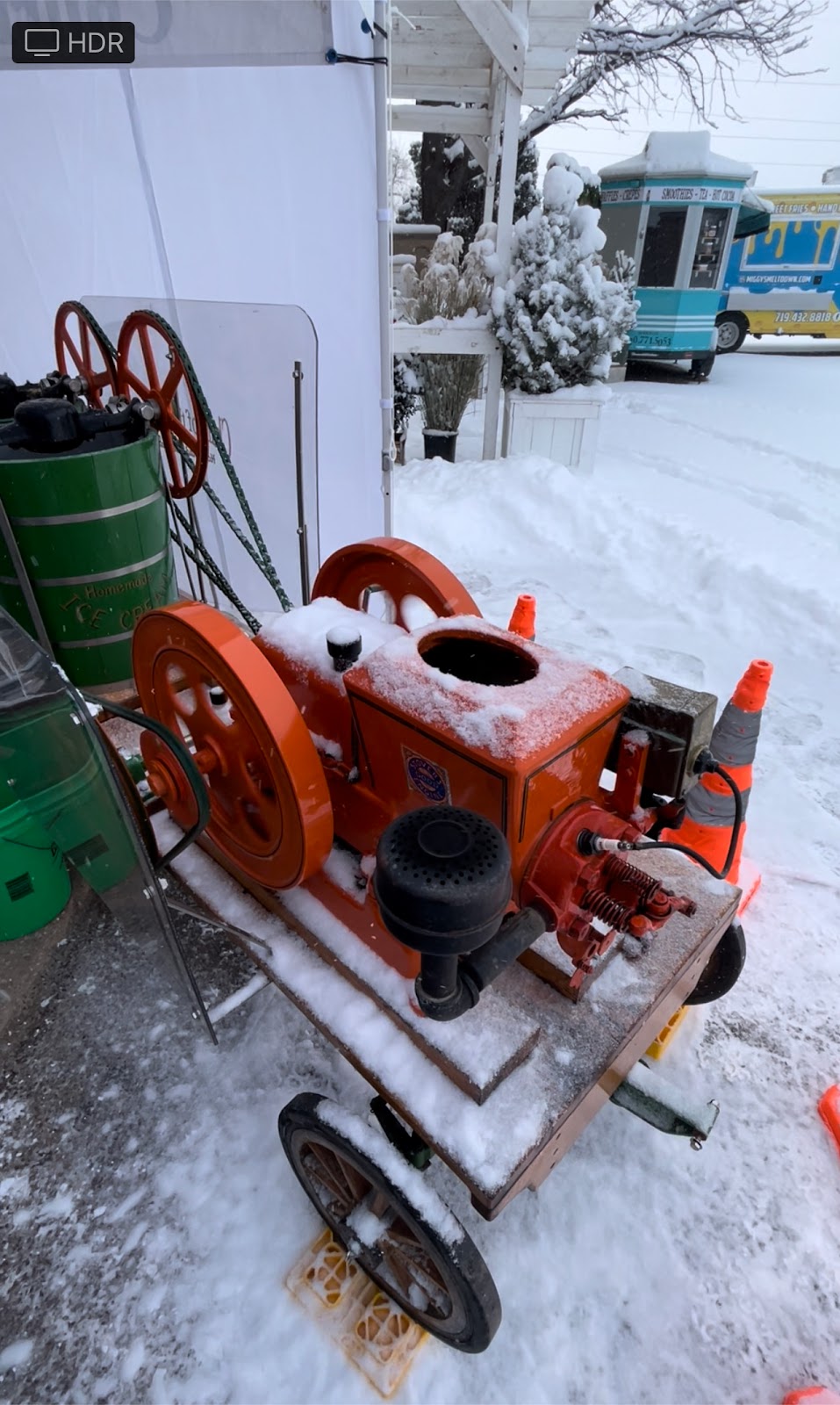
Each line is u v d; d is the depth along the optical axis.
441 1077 1.39
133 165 3.07
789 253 12.94
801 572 4.49
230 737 1.53
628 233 10.74
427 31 5.60
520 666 1.49
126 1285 1.58
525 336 6.04
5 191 3.26
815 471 6.74
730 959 1.88
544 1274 1.61
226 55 2.60
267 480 3.15
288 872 1.58
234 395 2.99
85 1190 1.73
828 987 2.25
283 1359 1.48
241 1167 1.77
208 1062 1.97
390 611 2.07
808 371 12.34
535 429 6.32
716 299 10.98
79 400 2.54
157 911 1.42
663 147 10.08
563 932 1.38
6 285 3.54
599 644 3.95
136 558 2.51
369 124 2.73
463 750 1.22
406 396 6.70
